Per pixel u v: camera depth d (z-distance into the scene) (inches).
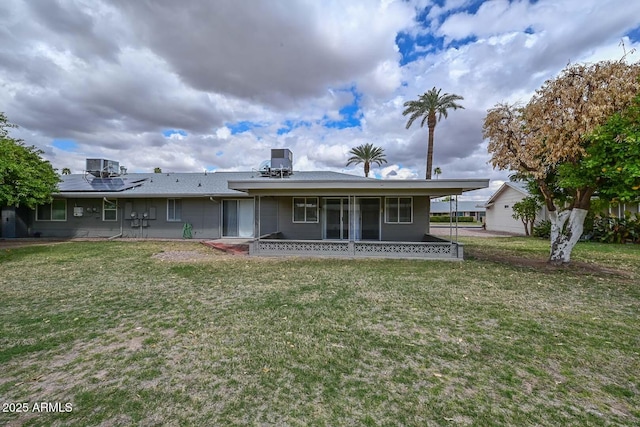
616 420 86.7
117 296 207.5
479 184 363.3
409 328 154.0
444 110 908.6
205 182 662.5
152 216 604.1
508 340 140.2
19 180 495.8
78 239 579.5
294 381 104.9
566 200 372.2
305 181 386.6
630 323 162.2
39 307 183.5
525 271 299.9
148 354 124.3
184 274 277.4
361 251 390.3
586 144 289.6
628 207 653.3
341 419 85.7
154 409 89.7
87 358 121.0
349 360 120.3
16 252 405.1
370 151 1273.4
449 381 105.9
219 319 164.7
